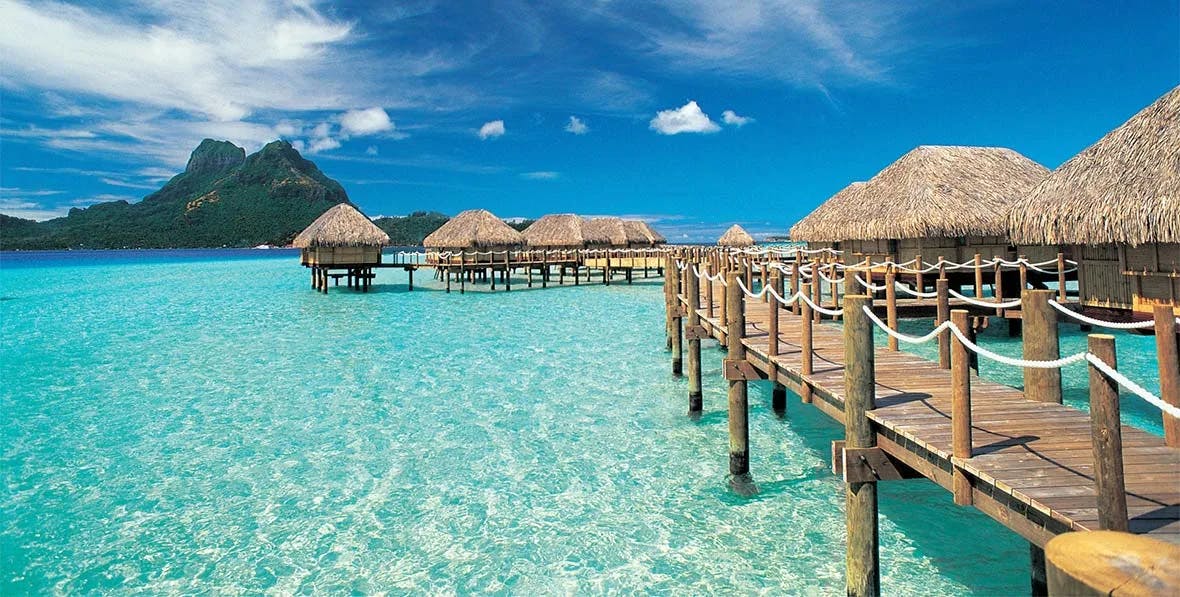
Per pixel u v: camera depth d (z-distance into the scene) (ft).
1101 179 30.37
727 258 58.54
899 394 18.99
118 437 30.35
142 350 52.90
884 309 41.70
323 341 56.80
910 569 17.85
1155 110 29.78
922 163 55.36
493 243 123.44
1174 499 11.43
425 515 21.98
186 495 23.77
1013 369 40.96
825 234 59.93
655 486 24.09
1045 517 11.28
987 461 13.48
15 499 23.47
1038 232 32.78
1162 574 4.74
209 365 46.60
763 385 38.55
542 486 24.26
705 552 19.29
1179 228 25.41
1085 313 33.35
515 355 49.16
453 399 36.52
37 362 48.06
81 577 18.34
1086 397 33.94
